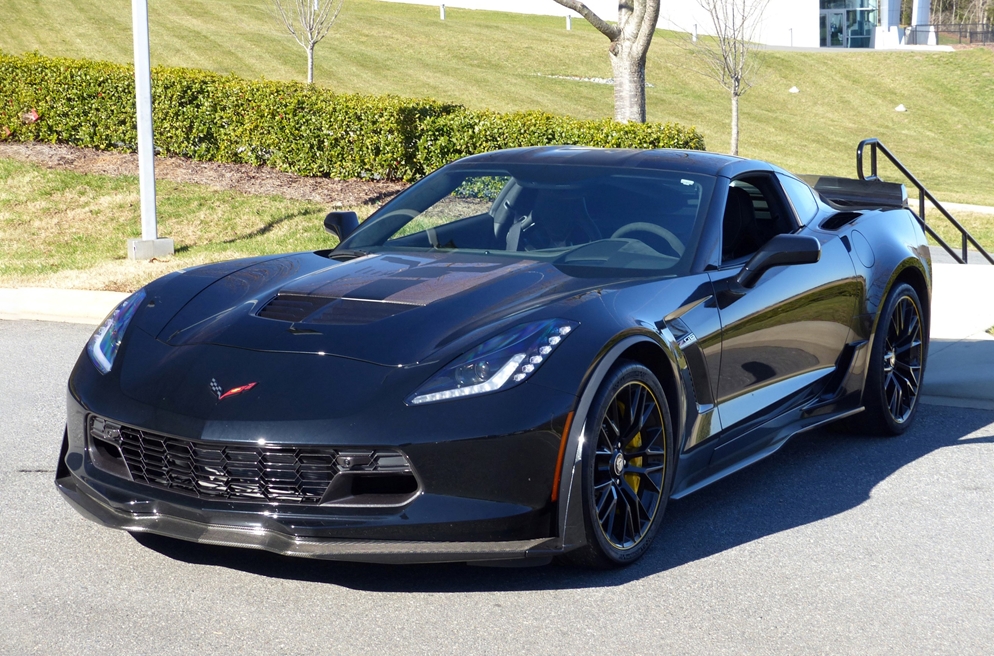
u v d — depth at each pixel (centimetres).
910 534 379
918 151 3111
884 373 496
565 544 311
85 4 3719
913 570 346
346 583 324
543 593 320
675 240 396
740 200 436
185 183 1226
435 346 316
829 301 453
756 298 402
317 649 281
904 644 293
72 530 365
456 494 299
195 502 308
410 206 447
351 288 360
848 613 312
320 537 299
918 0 5931
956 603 321
